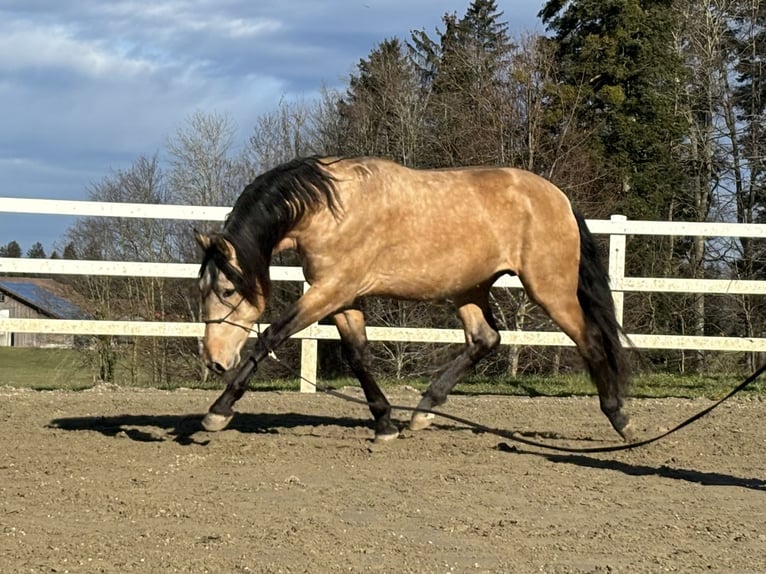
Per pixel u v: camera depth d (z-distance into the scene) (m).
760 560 4.45
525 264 7.23
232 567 4.21
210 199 29.05
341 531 4.81
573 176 23.98
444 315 21.03
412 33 34.41
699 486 6.05
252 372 6.76
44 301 27.11
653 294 22.56
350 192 6.79
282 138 29.81
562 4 29.75
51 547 4.46
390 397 10.18
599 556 4.47
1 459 6.48
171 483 5.83
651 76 27.66
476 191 7.16
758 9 27.72
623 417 7.31
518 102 24.41
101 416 8.53
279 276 10.75
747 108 28.08
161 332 10.60
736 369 21.44
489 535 4.79
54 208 10.47
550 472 6.39
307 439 7.39
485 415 9.02
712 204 27.89
